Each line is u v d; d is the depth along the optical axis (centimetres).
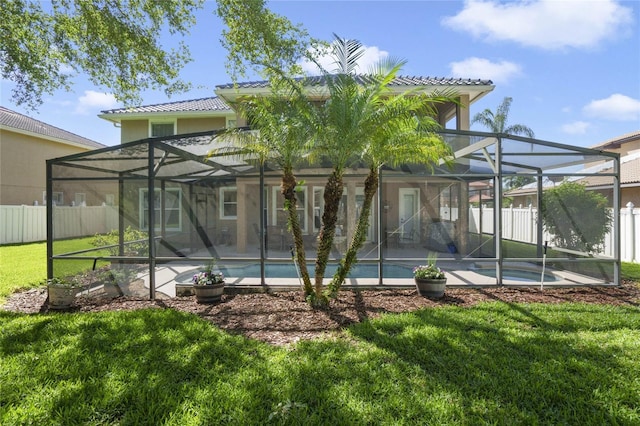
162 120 2030
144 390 409
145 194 1167
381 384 421
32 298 855
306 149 727
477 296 836
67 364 473
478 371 450
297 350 518
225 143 935
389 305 760
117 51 1045
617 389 407
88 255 978
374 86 686
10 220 1955
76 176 938
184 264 1284
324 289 853
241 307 757
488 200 1470
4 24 901
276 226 1509
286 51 1016
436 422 354
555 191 1152
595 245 1048
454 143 1055
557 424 353
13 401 389
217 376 441
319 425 351
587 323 622
